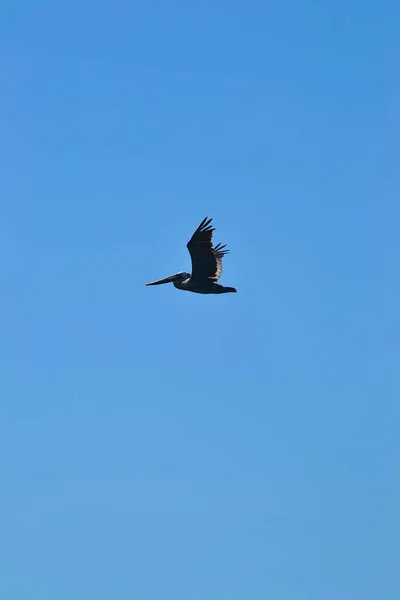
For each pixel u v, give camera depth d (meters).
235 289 71.62
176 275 73.31
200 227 69.94
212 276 71.50
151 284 73.50
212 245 70.62
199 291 71.88
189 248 70.62
